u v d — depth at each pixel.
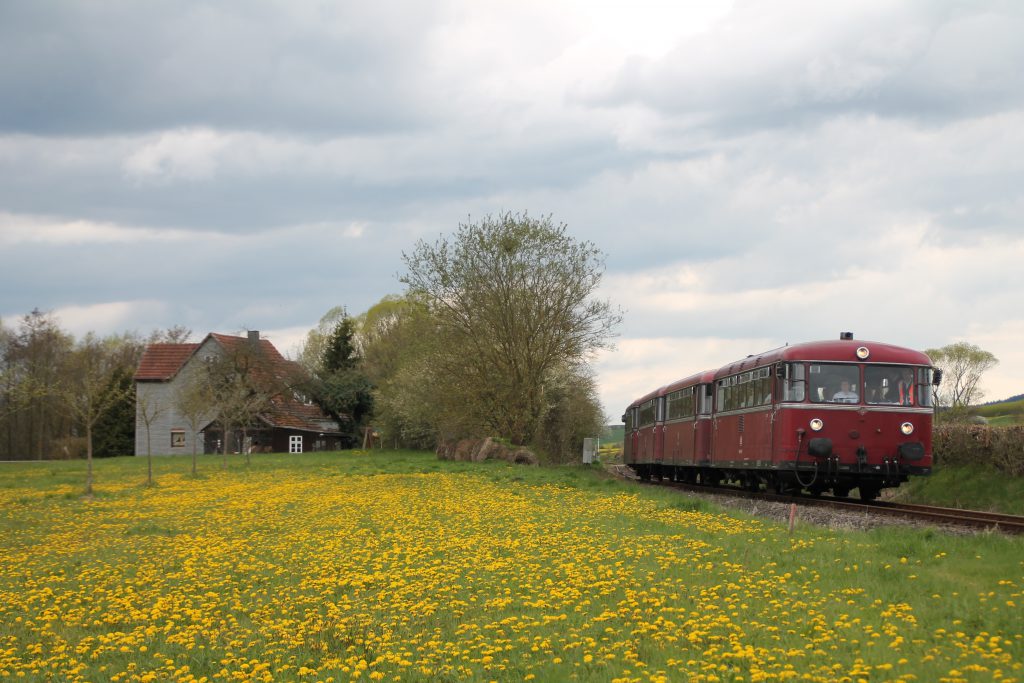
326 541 21.94
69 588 17.59
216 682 11.20
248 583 17.38
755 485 34.31
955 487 34.44
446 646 12.04
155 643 13.17
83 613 15.20
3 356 96.56
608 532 21.75
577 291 53.38
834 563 15.84
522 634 12.55
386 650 12.09
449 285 53.72
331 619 13.86
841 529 20.80
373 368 93.19
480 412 54.44
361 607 14.76
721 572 15.77
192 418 48.88
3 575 19.19
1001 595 12.59
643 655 11.11
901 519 22.27
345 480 42.06
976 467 34.78
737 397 33.09
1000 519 21.39
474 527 23.59
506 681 10.57
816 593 13.70
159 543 22.78
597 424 68.56
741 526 21.78
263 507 30.64
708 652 10.94
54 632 14.04
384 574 17.23
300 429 90.00
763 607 13.18
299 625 13.73
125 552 21.56
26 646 13.19
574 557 18.05
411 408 67.69
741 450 32.28
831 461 27.33
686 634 11.92
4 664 12.09
